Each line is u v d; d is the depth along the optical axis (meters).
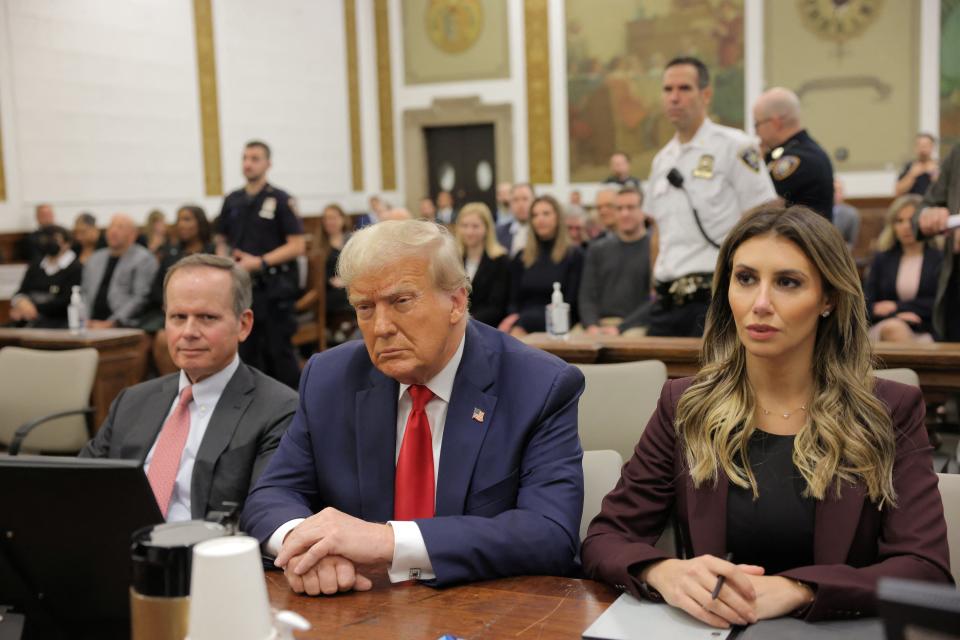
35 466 1.43
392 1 14.11
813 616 1.50
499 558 1.75
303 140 13.29
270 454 2.52
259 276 6.32
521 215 8.02
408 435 1.95
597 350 3.87
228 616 1.18
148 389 2.73
